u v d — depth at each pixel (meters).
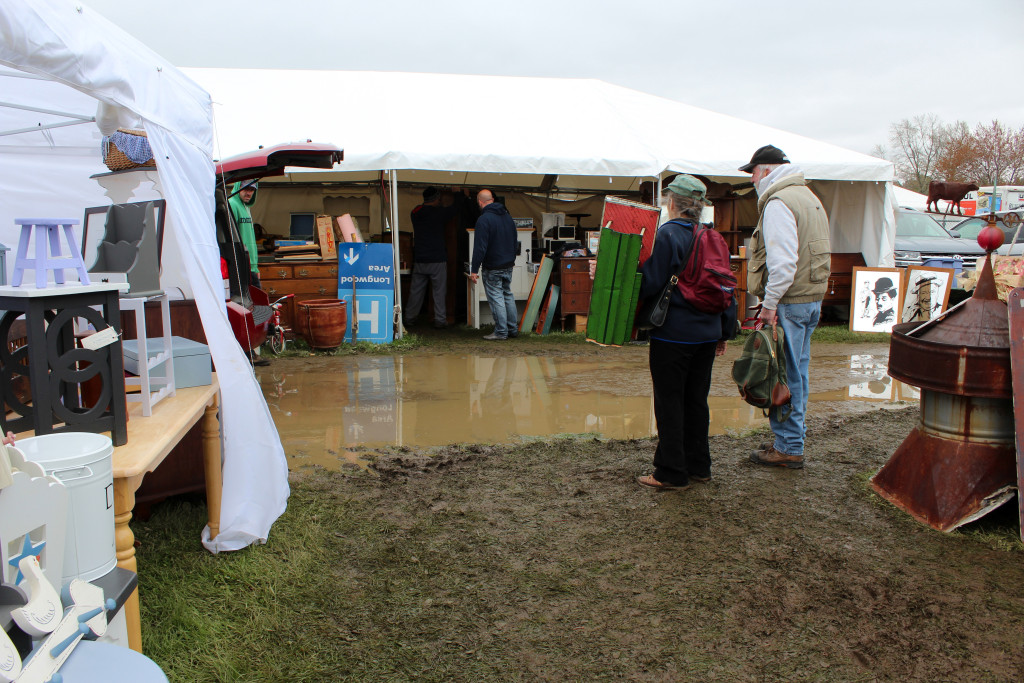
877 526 3.43
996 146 33.19
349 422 5.29
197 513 3.39
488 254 9.12
